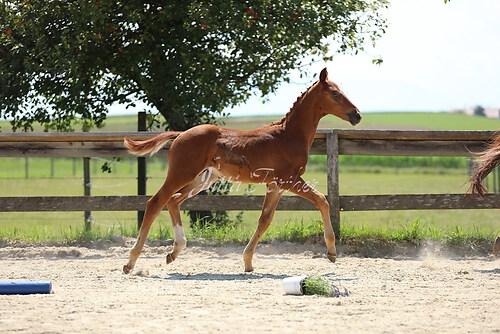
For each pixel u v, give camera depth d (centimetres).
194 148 1087
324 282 876
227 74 1672
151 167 6384
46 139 1434
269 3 1662
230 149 1094
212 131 1103
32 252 1308
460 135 1398
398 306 794
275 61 1733
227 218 1697
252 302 819
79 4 1625
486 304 806
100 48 1708
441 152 1434
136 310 767
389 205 1395
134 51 1698
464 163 6331
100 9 1588
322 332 663
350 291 899
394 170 6103
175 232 1144
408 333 662
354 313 753
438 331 670
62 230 1524
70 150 1462
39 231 1543
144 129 1642
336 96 1120
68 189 3797
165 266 1169
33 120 1766
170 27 1706
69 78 1673
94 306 789
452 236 1402
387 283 977
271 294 879
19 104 1745
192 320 716
